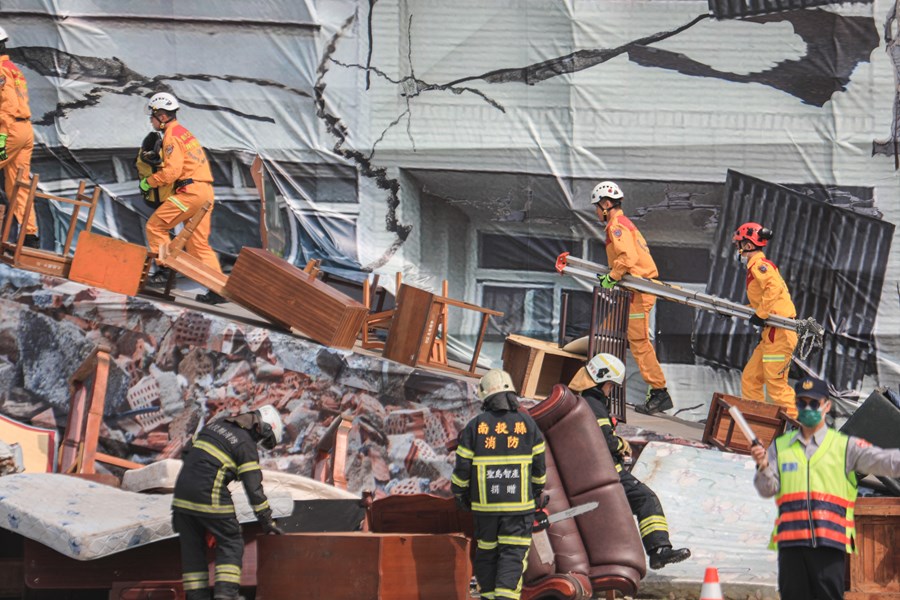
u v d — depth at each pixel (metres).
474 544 29.08
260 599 26.69
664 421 42.72
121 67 48.81
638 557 29.39
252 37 48.81
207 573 25.89
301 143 48.84
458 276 48.97
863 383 48.16
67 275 39.22
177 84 48.91
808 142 48.31
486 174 48.72
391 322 41.00
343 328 38.59
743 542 34.00
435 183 48.88
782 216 48.44
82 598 29.41
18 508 26.72
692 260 48.88
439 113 48.72
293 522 28.70
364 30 48.66
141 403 36.66
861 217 48.16
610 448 30.62
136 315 36.94
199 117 48.94
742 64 48.34
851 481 23.89
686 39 48.34
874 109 48.09
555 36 48.50
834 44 48.12
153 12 48.78
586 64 48.47
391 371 37.50
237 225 49.03
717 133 48.47
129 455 36.47
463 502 26.73
